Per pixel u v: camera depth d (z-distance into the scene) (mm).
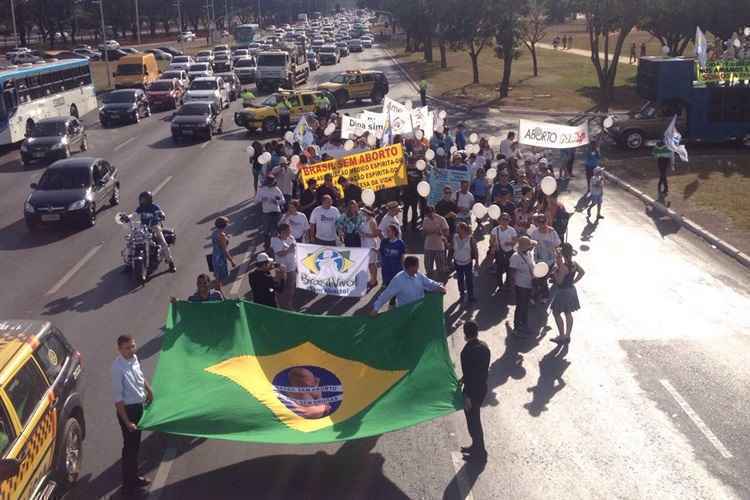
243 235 19703
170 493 8742
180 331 9961
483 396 9094
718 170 26906
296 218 15266
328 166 18812
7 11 105188
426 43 78125
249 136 37250
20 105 35250
